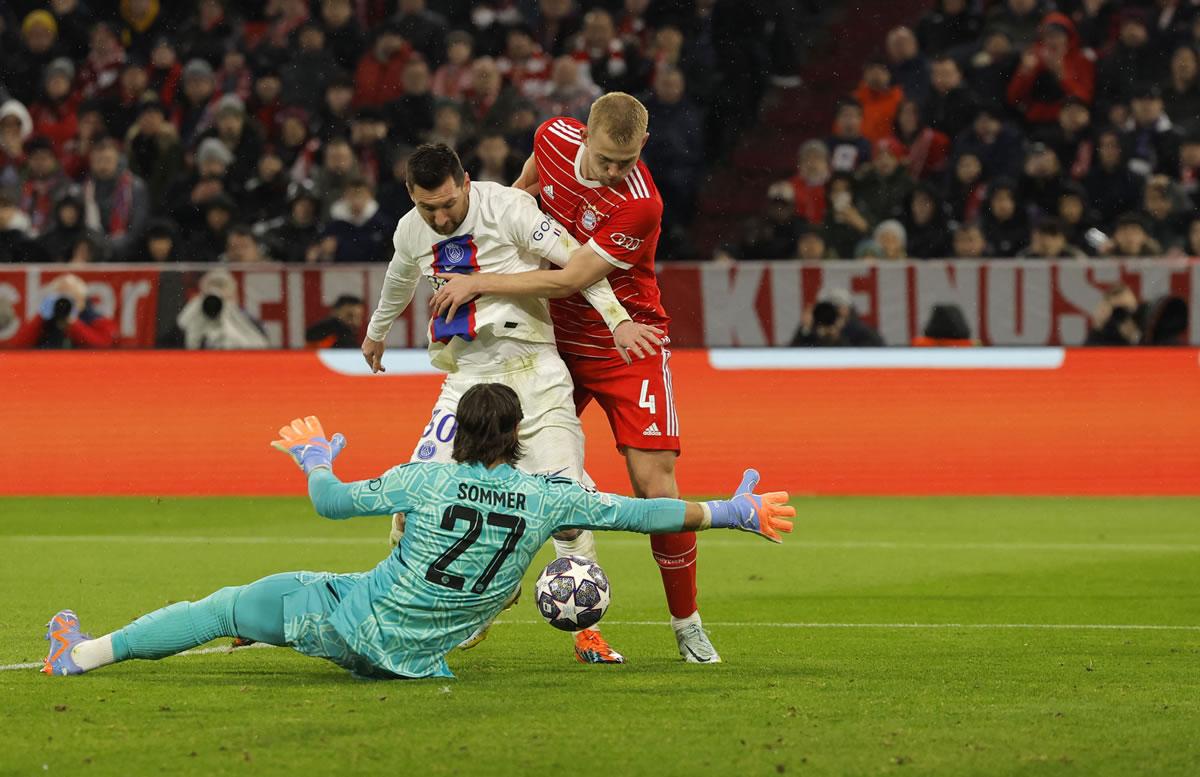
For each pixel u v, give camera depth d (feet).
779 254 151.43
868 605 72.69
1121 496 119.75
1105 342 121.08
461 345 55.42
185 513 110.01
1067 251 136.05
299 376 123.24
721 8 177.47
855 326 122.21
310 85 173.37
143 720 43.55
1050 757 39.96
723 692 48.91
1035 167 151.74
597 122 51.65
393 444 121.49
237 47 181.47
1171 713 45.83
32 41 181.47
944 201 151.23
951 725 43.88
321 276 123.54
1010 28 174.50
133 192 159.22
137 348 124.57
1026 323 121.29
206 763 38.60
